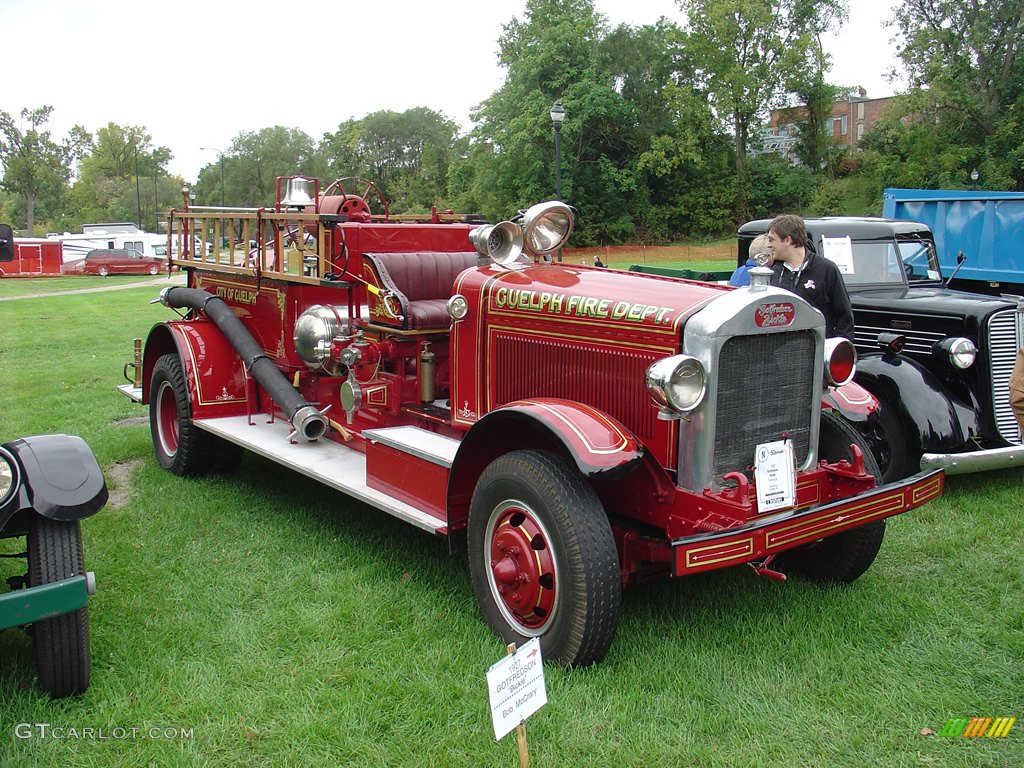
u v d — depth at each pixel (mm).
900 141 40812
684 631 3744
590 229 46281
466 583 4250
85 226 46250
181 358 5840
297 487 5902
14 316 19594
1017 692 3332
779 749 2943
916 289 7105
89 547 4723
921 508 5484
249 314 5984
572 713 3098
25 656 3504
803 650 3592
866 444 3996
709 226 47469
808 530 3311
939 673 3467
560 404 3480
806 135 51438
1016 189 37125
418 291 4988
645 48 46688
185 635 3721
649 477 3461
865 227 7160
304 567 4469
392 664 3477
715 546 3055
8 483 3174
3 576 4297
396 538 4879
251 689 3316
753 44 48375
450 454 3965
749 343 3426
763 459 3422
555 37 44844
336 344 4941
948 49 38719
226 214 6000
